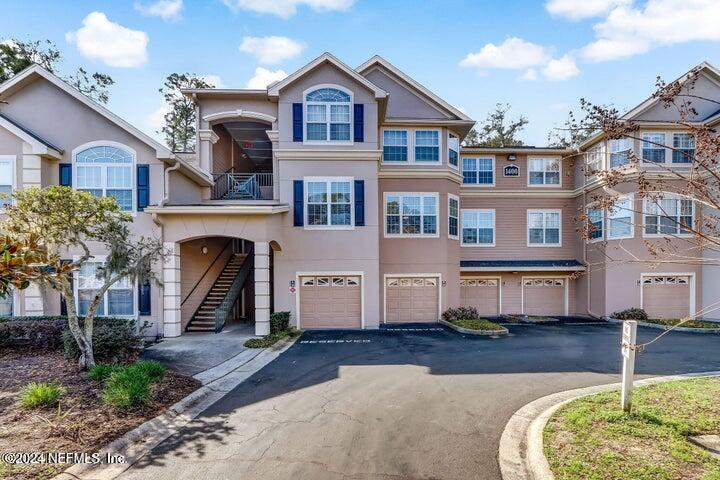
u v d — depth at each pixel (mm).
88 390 6492
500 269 18406
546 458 4273
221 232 12406
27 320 10398
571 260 19375
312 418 5832
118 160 12797
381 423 5645
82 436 4914
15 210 6738
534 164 19609
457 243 17203
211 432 5312
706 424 5117
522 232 19516
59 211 6973
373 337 12656
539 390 7160
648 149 16188
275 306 14070
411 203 16312
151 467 4363
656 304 16719
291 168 14258
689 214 16125
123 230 8195
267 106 16141
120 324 9641
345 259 14305
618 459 4180
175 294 12328
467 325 13961
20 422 5246
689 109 5691
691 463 4090
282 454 4688
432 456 4648
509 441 5062
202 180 14953
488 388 7285
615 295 16859
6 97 12750
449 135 16969
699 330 14141
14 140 12188
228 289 15492
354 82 14391
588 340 12258
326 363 9195
